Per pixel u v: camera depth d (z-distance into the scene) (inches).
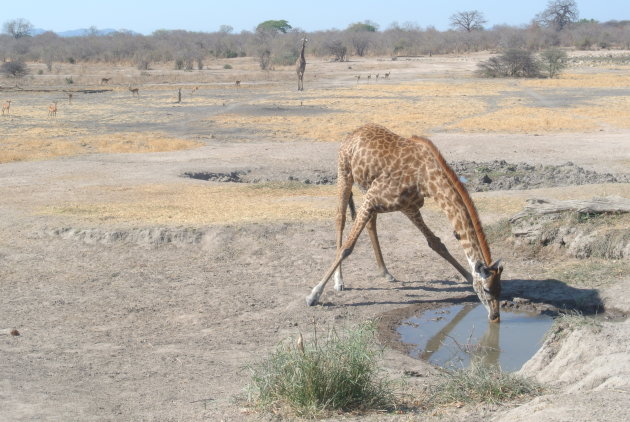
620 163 885.8
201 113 1582.2
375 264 474.3
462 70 3080.7
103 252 501.4
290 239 521.0
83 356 312.3
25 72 2851.9
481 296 359.6
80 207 621.3
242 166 897.5
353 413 230.4
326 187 741.9
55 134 1232.8
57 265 473.7
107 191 706.8
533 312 388.8
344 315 379.6
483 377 251.1
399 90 2135.8
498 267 347.6
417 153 374.0
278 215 578.6
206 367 296.8
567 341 285.1
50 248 509.7
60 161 922.1
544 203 511.8
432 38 5211.6
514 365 312.5
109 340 338.3
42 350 320.5
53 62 3922.2
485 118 1384.1
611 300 389.1
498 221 530.0
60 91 2212.1
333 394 233.8
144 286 431.5
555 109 1533.0
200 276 451.5
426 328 363.3
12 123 1403.8
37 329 354.6
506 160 927.0
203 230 524.4
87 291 421.4
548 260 473.4
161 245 512.7
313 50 4382.4
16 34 6082.7
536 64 2679.6
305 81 2630.4
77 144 1095.6
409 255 491.8
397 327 364.8
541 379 271.3
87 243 518.6
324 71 3211.1
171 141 1106.7
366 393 238.1
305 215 580.1
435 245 409.4
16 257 488.4
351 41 4635.8
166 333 350.3
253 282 439.5
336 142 1130.7
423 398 244.8
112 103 1834.4
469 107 1610.5
